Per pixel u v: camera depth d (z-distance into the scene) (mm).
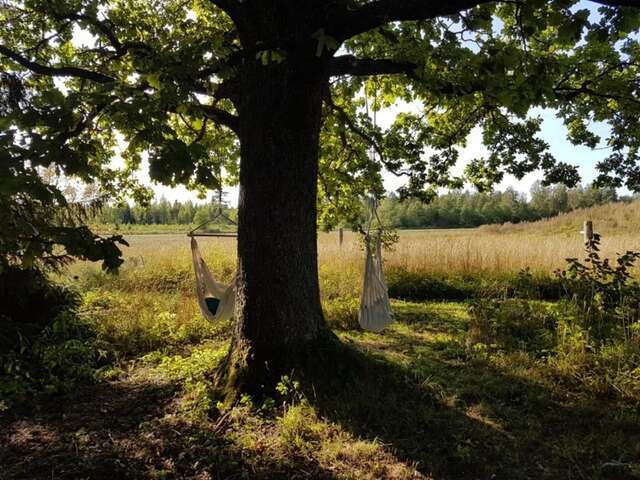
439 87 5141
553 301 10125
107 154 7336
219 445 4102
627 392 4836
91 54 6652
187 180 2555
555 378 5398
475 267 12039
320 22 4152
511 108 4113
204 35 4512
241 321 5086
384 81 7910
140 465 3918
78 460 4020
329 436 4223
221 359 5633
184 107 3412
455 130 8219
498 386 5195
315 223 5211
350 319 8273
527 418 4582
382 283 5816
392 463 3859
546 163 7207
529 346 6527
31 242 2625
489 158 7973
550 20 3471
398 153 8219
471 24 4762
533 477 3713
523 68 4145
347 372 5008
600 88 5770
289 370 4852
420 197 8453
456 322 8492
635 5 3248
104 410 5016
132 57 4461
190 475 3762
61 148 2441
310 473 3723
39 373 6051
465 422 4488
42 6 5539
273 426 4363
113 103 2713
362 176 8641
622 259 7098
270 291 4930
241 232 5078
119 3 6910
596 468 3787
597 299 6699
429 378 5344
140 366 6496
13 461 4074
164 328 7750
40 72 5375
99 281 12070
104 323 7746
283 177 4863
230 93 5352
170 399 5129
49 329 7023
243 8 4703
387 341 7258
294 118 4742
